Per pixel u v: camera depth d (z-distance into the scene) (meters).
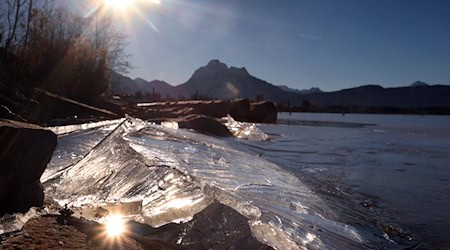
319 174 8.69
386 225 5.11
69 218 3.61
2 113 7.28
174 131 10.99
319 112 88.31
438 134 22.58
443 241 4.59
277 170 8.32
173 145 8.36
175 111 23.88
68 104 18.50
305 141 17.20
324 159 11.43
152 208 4.36
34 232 3.20
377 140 18.27
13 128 4.14
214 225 3.89
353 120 45.38
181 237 3.64
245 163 8.08
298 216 4.60
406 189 7.36
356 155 12.51
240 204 4.41
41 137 4.36
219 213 4.17
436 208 6.00
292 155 12.16
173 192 4.87
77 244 3.03
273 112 34.84
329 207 5.57
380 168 9.91
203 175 5.75
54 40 26.03
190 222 3.95
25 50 24.72
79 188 5.43
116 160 6.37
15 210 3.83
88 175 5.91
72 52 26.44
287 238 3.81
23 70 24.09
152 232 3.65
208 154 8.04
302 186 6.86
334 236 4.22
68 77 26.34
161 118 19.34
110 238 3.25
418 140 18.55
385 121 44.34
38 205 4.19
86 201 4.73
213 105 32.22
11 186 3.97
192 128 15.99
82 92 27.72
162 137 9.45
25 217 3.61
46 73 25.50
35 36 25.44
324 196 6.33
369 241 4.34
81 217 3.79
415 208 6.01
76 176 5.93
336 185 7.52
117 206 4.30
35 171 4.28
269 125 30.02
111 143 7.56
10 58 23.62
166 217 4.09
